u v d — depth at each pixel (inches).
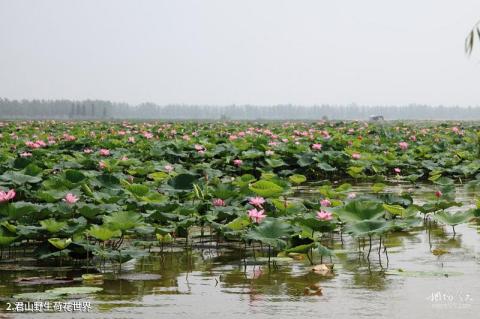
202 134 1010.1
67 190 344.5
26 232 264.2
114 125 1483.8
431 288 218.7
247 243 309.6
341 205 317.1
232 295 213.0
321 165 608.7
